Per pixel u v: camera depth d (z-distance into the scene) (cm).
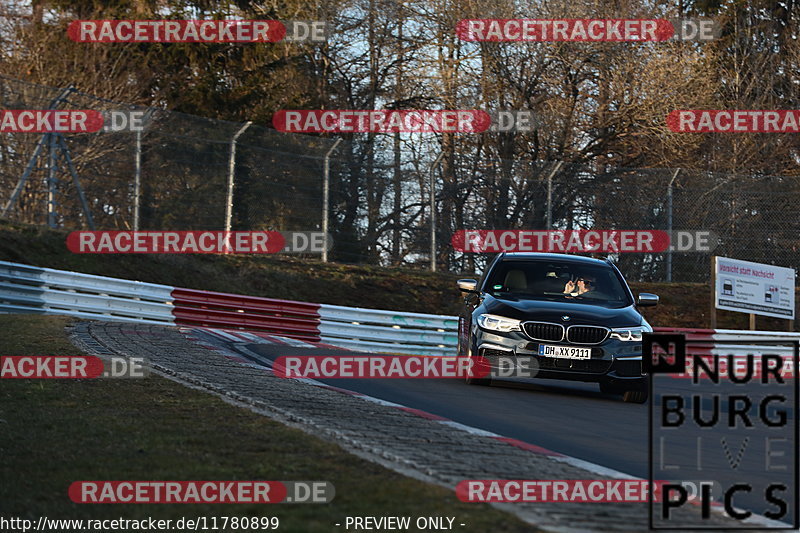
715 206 7806
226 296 5488
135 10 8988
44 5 8681
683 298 7662
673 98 9625
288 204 7056
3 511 1414
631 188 7700
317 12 9862
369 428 2070
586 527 1337
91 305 5038
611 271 3559
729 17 11556
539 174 7525
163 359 3161
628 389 3147
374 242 7331
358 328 5753
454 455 1819
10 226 6003
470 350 3231
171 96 8975
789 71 11250
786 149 10406
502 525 1307
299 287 6769
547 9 9725
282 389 2672
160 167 6669
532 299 3312
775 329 7731
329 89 10269
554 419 2606
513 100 9862
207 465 1650
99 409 2188
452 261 7506
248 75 9488
